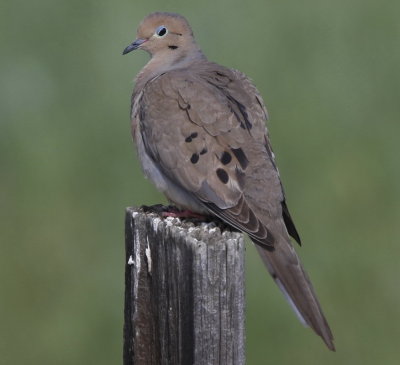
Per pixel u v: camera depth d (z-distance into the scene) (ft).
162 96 34.58
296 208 49.37
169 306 28.02
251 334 45.19
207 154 33.27
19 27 59.57
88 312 45.93
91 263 47.62
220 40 57.57
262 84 55.57
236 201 32.53
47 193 50.80
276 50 57.36
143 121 34.78
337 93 55.62
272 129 53.31
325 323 30.30
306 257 47.62
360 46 58.23
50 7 60.29
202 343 27.14
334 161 51.80
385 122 54.49
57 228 49.01
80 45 58.18
